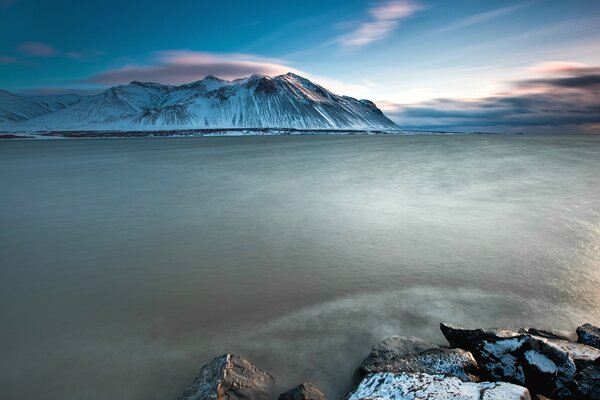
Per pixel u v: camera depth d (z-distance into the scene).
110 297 10.28
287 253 13.60
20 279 11.60
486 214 18.75
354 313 9.13
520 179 30.75
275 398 6.26
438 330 8.30
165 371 7.14
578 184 27.78
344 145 103.75
